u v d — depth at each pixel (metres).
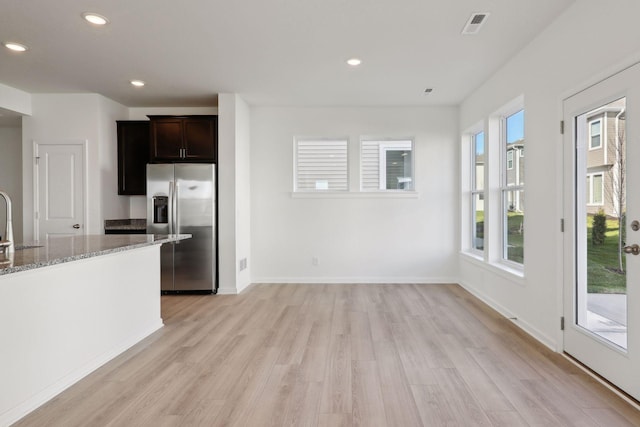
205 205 4.78
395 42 3.28
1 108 4.49
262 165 5.47
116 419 1.96
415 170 5.41
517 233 3.83
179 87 4.55
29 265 1.90
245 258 5.26
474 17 2.84
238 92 4.75
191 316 3.85
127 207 5.43
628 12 2.10
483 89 4.37
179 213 4.79
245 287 5.21
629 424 1.88
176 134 4.94
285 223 5.48
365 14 2.80
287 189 5.47
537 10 2.72
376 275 5.45
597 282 2.44
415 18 2.86
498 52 3.48
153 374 2.50
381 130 5.42
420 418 1.95
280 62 3.74
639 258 2.03
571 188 2.65
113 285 2.83
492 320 3.64
